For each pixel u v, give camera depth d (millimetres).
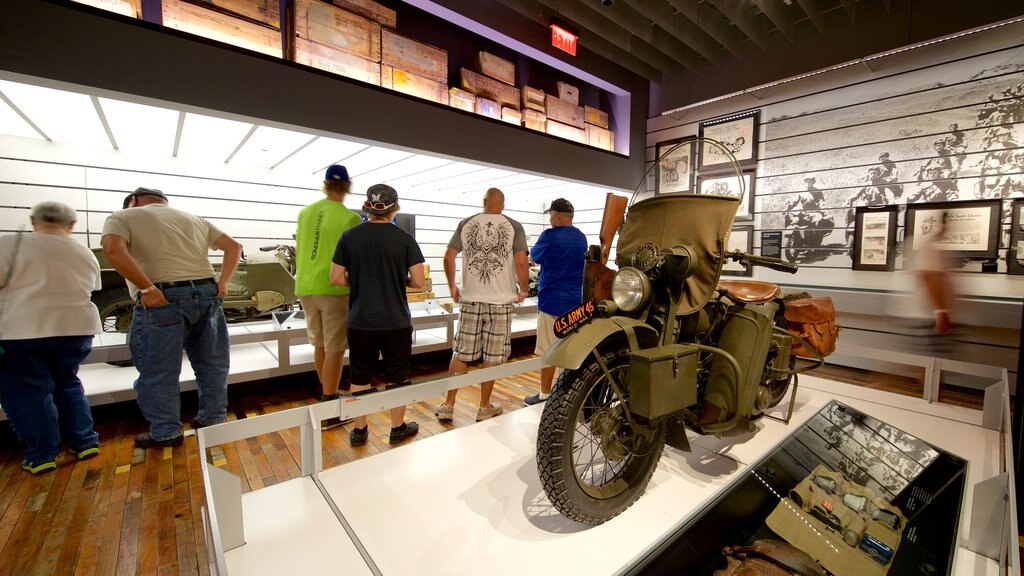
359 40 3430
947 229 3748
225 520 1151
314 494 1439
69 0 2232
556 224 2945
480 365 4395
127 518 1946
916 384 3783
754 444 1820
